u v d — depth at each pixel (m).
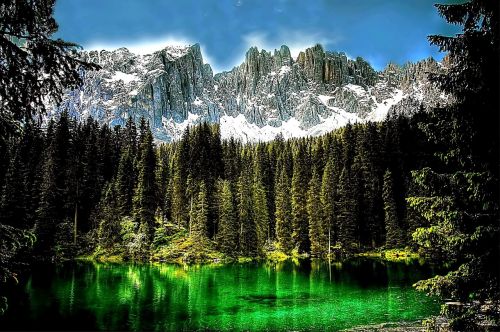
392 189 83.56
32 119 9.09
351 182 89.38
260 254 79.75
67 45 8.80
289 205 88.44
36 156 80.94
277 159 110.75
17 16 8.15
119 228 74.94
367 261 70.69
